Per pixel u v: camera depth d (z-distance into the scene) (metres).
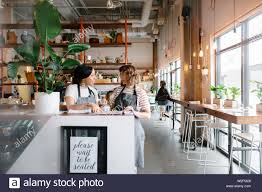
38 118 2.02
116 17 13.00
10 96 5.11
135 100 2.95
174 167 4.55
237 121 3.41
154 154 5.48
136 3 11.07
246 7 4.41
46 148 2.01
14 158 1.98
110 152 1.99
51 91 2.12
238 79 5.43
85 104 2.42
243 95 5.02
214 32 6.03
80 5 11.10
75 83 2.91
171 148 6.06
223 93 5.58
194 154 5.49
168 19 12.57
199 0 7.06
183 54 7.34
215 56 6.29
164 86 10.47
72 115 2.04
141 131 2.90
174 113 9.07
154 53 17.81
